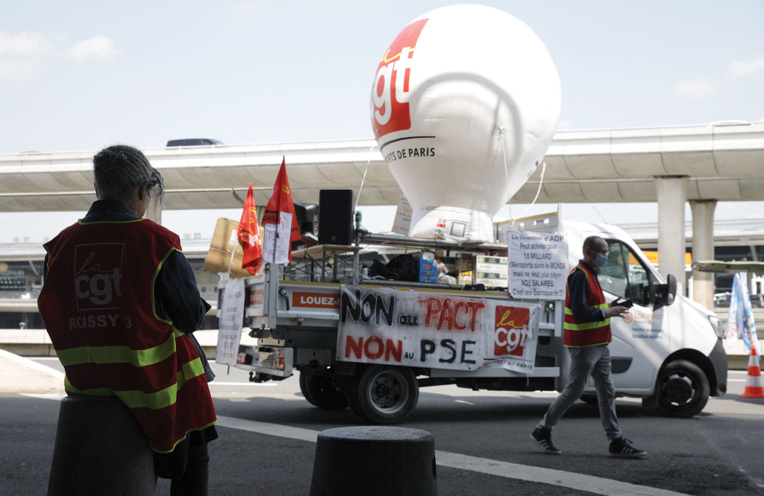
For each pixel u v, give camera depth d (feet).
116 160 8.94
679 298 31.09
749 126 96.78
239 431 24.32
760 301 217.36
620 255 30.55
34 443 21.07
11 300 244.42
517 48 33.65
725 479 18.11
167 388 8.60
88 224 8.75
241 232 32.30
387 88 33.83
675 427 27.17
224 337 30.30
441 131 32.86
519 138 33.60
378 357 26.35
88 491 8.25
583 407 34.27
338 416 29.37
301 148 114.32
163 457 8.94
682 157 98.84
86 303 8.50
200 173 119.55
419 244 29.32
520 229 32.81
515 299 28.50
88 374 8.54
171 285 8.63
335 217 26.84
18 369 34.37
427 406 33.53
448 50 32.86
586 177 105.50
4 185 127.24
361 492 9.91
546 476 17.85
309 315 25.95
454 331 27.43
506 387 29.09
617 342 29.89
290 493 15.99
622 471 18.84
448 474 17.94
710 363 30.83
